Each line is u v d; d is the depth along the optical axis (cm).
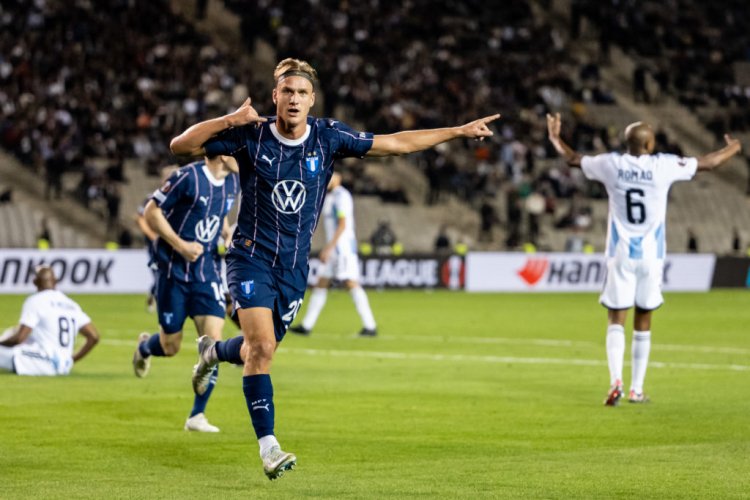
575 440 2444
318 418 2739
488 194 11344
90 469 2083
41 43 10962
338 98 11681
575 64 13438
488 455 2259
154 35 11706
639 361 3058
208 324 2825
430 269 9288
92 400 2969
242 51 12375
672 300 8231
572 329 5644
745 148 12975
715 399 3125
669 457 2234
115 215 9744
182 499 1834
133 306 6975
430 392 3234
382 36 12825
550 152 11956
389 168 11525
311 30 12469
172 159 10431
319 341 4866
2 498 1833
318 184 1980
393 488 1931
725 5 14688
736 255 10019
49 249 8300
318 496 1864
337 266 5078
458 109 12031
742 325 5947
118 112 10712
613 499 1844
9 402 2911
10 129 10212
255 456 2227
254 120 1898
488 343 4866
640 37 14000
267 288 1994
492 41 13250
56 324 3484
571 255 9625
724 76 13775
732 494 1881
